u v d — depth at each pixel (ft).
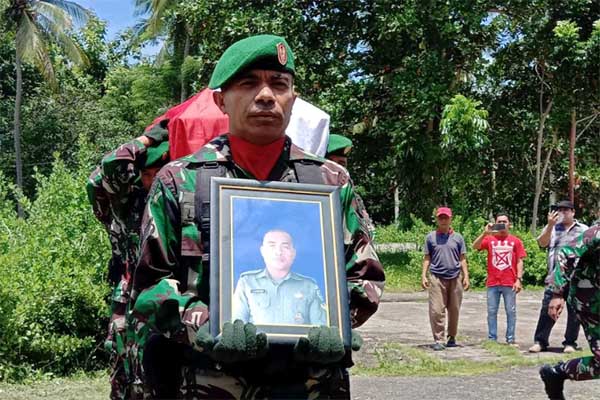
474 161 71.87
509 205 89.92
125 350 11.87
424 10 70.49
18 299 25.70
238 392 8.11
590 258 17.58
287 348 8.05
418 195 75.36
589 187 86.38
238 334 7.57
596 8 74.02
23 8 104.42
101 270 27.78
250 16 72.02
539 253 63.57
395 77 71.31
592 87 71.20
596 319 17.84
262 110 8.50
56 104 117.50
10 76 126.21
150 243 8.30
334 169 9.15
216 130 12.94
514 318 33.96
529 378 26.05
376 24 71.97
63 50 109.70
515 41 74.28
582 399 22.12
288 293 8.18
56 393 23.07
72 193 29.07
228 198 8.34
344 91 73.61
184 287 8.30
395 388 24.29
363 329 39.68
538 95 77.77
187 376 8.30
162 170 8.59
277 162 8.87
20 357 25.62
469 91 76.07
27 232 29.22
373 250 9.05
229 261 8.11
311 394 8.30
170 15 103.50
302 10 74.38
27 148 116.06
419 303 52.80
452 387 24.44
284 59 8.63
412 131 71.05
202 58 77.10
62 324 26.81
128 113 132.98
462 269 33.04
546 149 81.15
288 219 8.45
